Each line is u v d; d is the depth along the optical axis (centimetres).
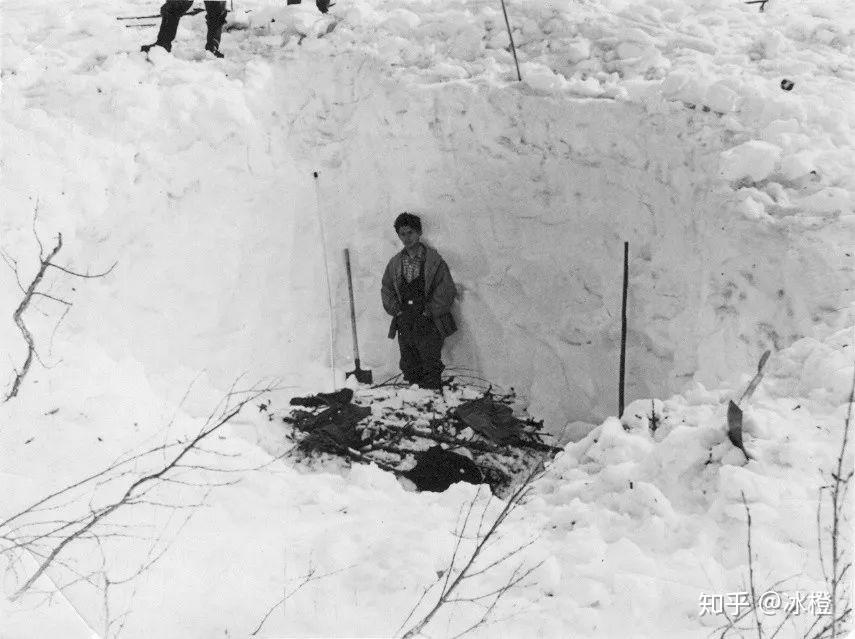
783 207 652
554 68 866
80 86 855
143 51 936
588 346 813
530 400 852
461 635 388
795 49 842
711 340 671
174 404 768
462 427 796
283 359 876
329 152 909
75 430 571
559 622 387
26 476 524
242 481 545
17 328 677
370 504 532
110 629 407
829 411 493
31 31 1002
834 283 598
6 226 736
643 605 390
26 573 451
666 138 752
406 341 877
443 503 530
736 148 696
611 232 802
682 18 915
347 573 444
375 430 794
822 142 696
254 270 869
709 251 690
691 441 483
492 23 927
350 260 915
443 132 871
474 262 878
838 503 423
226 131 860
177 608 422
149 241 808
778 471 454
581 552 432
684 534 439
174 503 512
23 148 786
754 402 519
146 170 820
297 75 924
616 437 529
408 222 866
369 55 910
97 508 498
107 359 693
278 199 888
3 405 584
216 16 945
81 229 770
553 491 535
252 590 434
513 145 845
